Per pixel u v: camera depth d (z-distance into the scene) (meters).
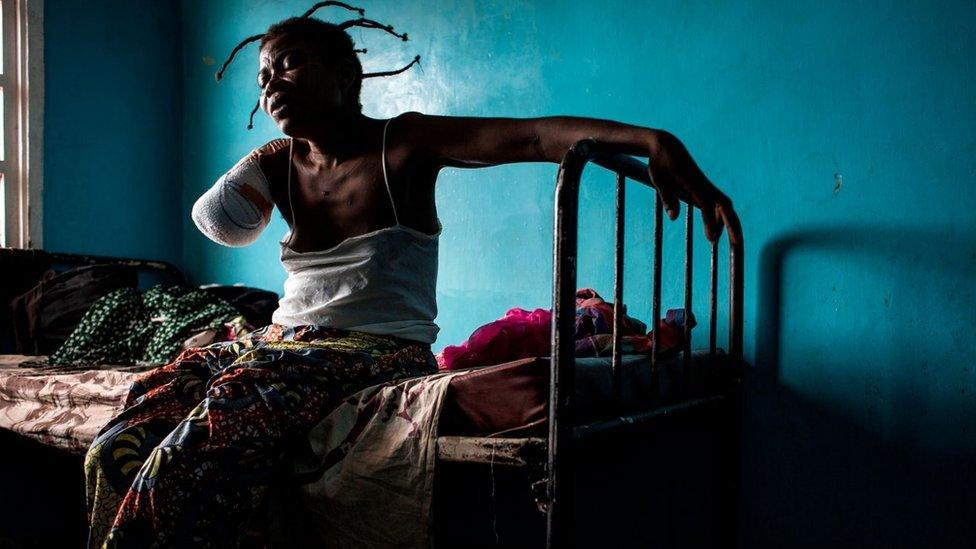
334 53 1.57
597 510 1.58
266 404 1.30
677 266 2.27
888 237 1.98
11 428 2.12
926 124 1.94
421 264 1.59
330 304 1.53
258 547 1.33
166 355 2.48
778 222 2.13
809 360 2.08
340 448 1.33
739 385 2.05
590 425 1.35
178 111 3.55
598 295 2.27
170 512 1.18
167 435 1.35
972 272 1.88
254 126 3.32
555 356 1.24
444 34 2.77
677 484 1.98
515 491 1.43
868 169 2.01
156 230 3.48
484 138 1.45
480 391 1.30
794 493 2.09
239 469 1.25
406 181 1.53
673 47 2.30
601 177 2.41
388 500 1.29
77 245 3.24
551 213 2.52
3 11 3.12
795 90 2.11
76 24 3.23
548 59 2.53
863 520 2.01
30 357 2.75
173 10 3.53
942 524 1.91
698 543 2.08
